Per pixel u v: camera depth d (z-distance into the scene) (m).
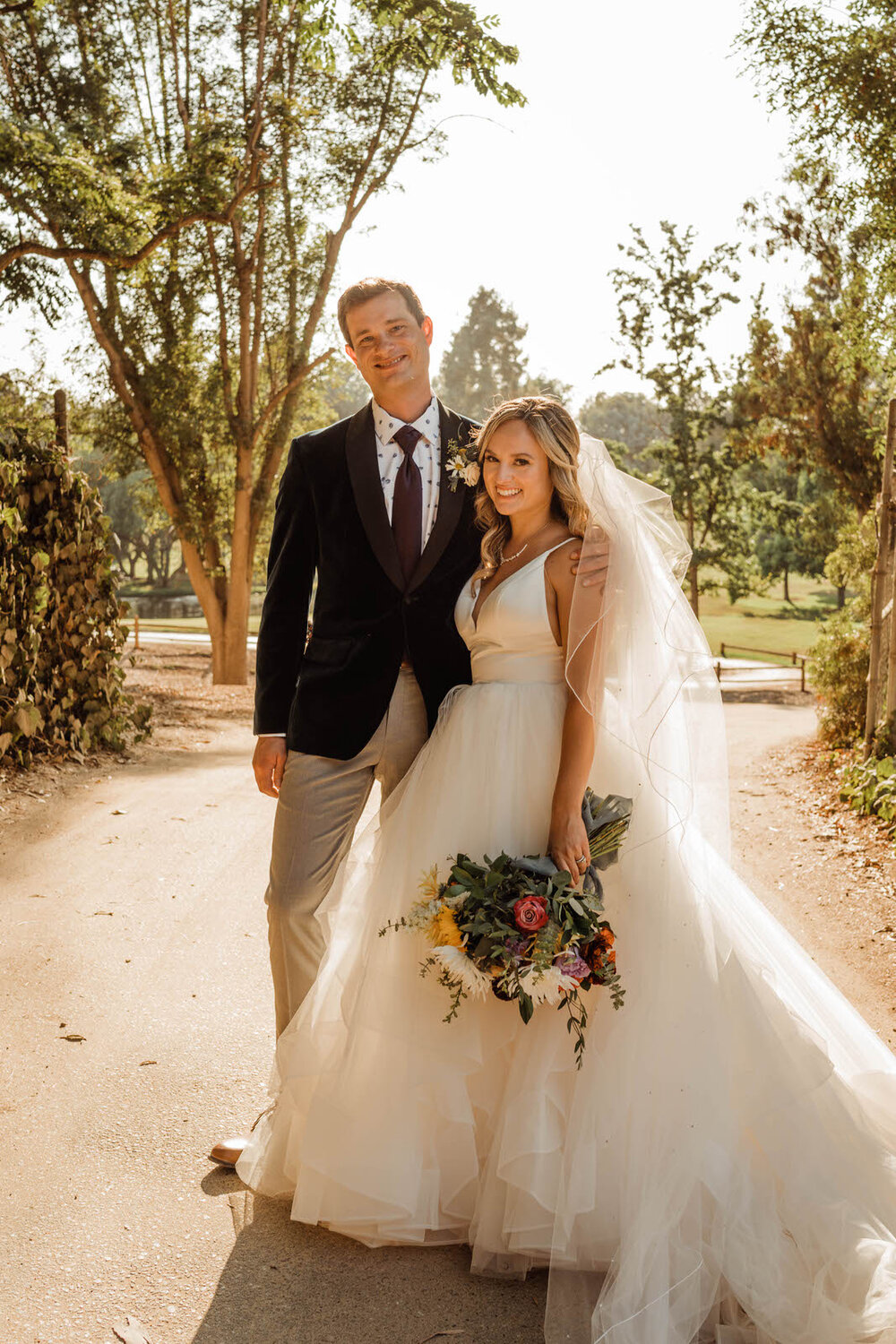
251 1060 3.58
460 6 12.54
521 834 2.79
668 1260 2.34
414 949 2.74
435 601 3.03
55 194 14.07
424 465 3.04
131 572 78.56
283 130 18.23
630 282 27.16
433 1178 2.64
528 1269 2.56
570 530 2.85
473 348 85.56
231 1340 2.25
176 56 19.08
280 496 3.19
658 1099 2.51
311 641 3.13
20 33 17.42
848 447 26.31
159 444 20.84
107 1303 2.36
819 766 10.46
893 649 8.77
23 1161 2.93
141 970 4.39
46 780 8.05
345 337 3.04
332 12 12.64
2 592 7.80
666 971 2.62
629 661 2.77
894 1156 2.68
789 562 65.62
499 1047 2.68
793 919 5.35
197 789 8.30
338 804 3.03
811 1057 2.63
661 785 2.71
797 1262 2.39
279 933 3.00
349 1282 2.48
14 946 4.58
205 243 20.11
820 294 24.39
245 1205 2.78
